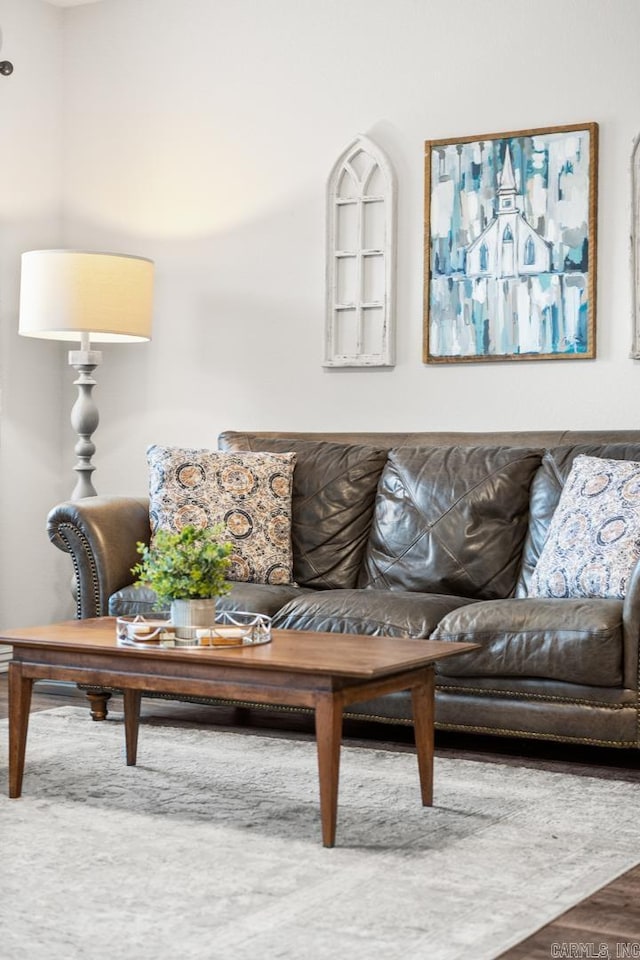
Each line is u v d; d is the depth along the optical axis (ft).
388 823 9.56
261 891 7.97
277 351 17.06
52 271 15.70
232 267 17.38
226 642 9.86
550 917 7.54
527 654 11.42
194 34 17.66
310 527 14.75
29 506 18.17
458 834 9.28
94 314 15.67
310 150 16.80
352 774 11.19
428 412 16.03
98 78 18.43
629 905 7.79
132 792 10.44
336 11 16.61
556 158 15.12
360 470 14.83
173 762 11.56
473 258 15.64
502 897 7.89
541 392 15.33
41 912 7.55
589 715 11.29
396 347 16.22
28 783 10.73
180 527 14.23
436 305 15.88
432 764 10.10
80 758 11.69
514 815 9.82
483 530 13.75
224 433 15.98
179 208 17.79
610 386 14.92
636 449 13.29
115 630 10.84
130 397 18.13
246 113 17.28
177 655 9.52
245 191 17.29
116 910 7.60
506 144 15.42
